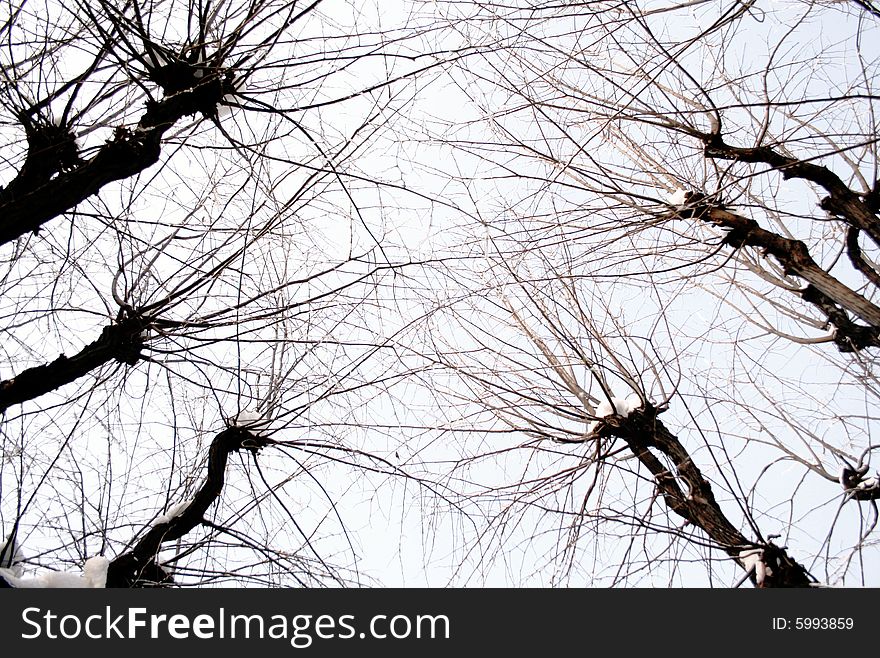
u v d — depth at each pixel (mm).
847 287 6586
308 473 6430
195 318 6023
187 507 6113
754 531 5922
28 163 5840
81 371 5594
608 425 6859
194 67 5875
